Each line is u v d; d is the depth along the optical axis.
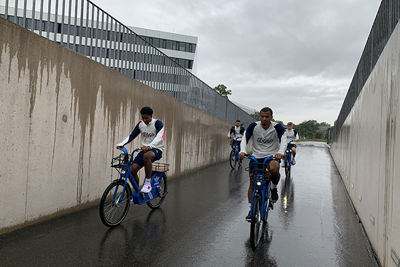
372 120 4.61
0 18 3.57
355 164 6.69
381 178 3.65
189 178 9.60
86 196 5.38
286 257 3.64
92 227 4.39
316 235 4.48
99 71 5.59
